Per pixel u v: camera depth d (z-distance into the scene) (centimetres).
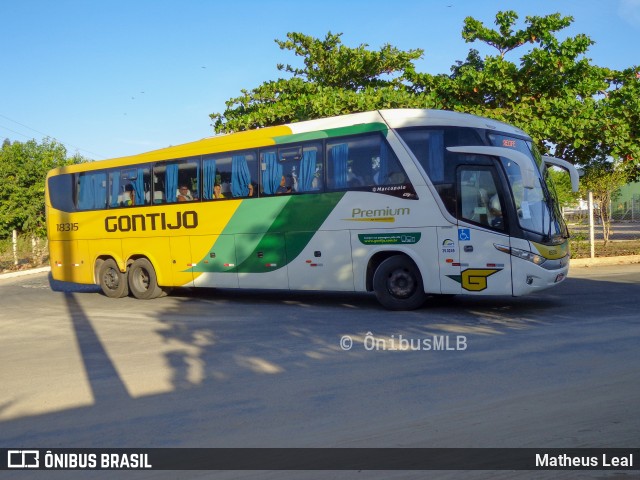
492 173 1131
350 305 1346
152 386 762
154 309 1446
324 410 630
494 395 650
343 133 1275
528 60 1928
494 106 2012
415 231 1184
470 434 543
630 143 1883
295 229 1329
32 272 2736
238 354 915
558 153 2014
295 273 1331
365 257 1242
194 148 1502
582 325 988
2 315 1479
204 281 1481
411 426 570
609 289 1378
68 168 1794
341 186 1271
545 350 834
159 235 1566
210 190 1468
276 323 1164
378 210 1224
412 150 1195
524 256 1106
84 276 1756
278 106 2022
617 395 631
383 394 674
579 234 2161
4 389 785
